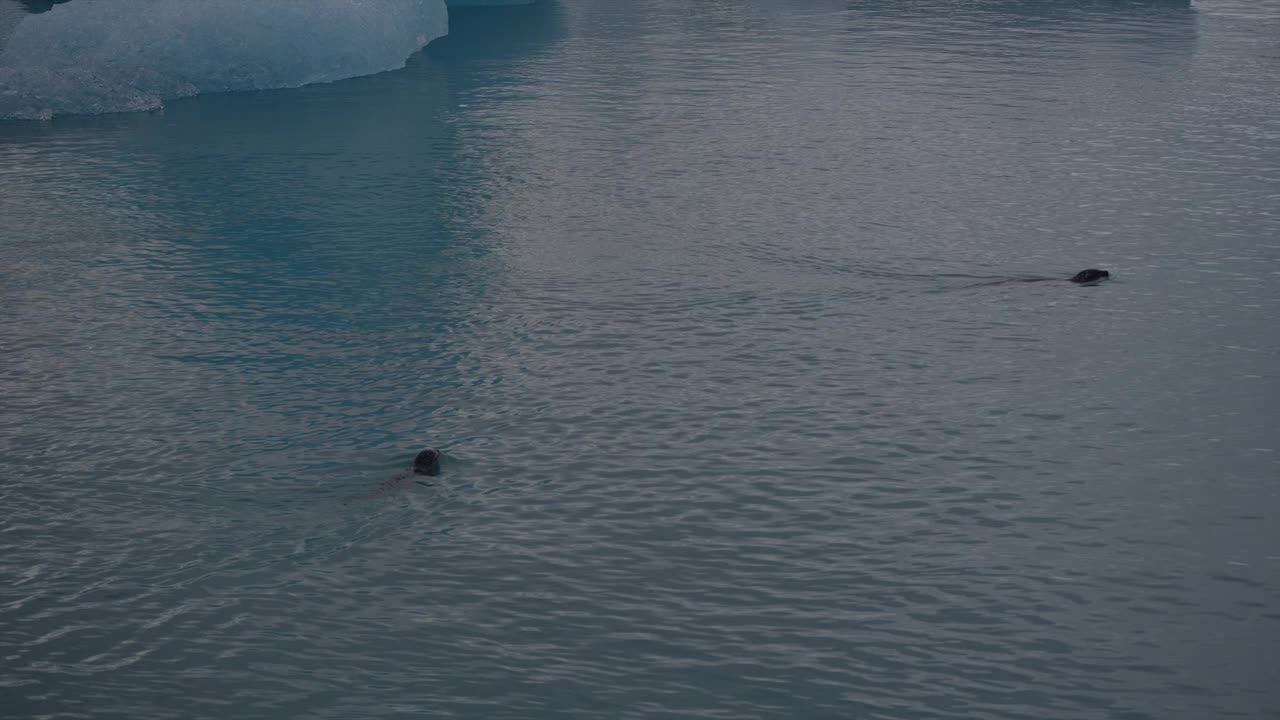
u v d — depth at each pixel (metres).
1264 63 24.50
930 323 10.83
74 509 7.86
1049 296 11.41
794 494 7.95
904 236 13.28
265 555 7.28
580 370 9.93
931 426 8.88
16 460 8.55
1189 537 7.36
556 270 12.30
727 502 7.86
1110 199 14.62
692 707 5.89
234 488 8.10
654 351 10.30
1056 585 6.88
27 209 14.82
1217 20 31.22
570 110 20.27
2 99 20.48
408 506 7.83
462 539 7.43
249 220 14.20
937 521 7.59
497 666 6.21
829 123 19.00
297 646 6.38
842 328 10.74
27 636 6.48
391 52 24.55
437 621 6.61
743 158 16.83
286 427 8.98
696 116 19.64
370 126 19.17
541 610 6.71
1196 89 21.72
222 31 22.22
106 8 21.98
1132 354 10.09
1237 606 6.66
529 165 16.58
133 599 6.82
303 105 20.92
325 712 5.86
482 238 13.38
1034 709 5.85
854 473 8.22
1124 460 8.33
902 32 29.31
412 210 14.50
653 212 14.31
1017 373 9.77
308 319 11.11
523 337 10.62
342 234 13.61
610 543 7.39
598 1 36.41
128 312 11.35
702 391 9.52
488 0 34.62
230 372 9.98
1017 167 16.20
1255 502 7.75
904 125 18.81
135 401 9.48
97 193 15.49
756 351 10.27
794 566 7.12
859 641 6.40
